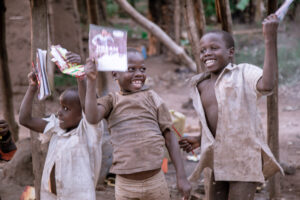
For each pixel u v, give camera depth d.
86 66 2.33
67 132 2.71
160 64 12.58
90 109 2.38
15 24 8.66
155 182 2.64
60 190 2.62
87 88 2.36
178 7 11.30
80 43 9.84
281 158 5.51
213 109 2.76
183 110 8.84
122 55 2.32
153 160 2.60
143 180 2.62
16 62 8.70
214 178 2.94
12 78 8.67
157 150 2.62
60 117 2.69
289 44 11.59
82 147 2.63
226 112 2.66
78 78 2.48
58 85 8.84
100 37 2.31
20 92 8.71
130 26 18.89
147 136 2.61
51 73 2.64
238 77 2.65
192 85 2.88
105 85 6.27
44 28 3.15
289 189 4.46
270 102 3.89
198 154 5.75
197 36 4.04
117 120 2.66
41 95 2.57
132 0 17.73
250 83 2.60
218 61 2.71
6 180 4.27
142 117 2.65
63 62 2.51
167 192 2.72
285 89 9.60
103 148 4.65
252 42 12.58
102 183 4.56
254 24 15.96
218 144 2.70
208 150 2.74
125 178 2.65
